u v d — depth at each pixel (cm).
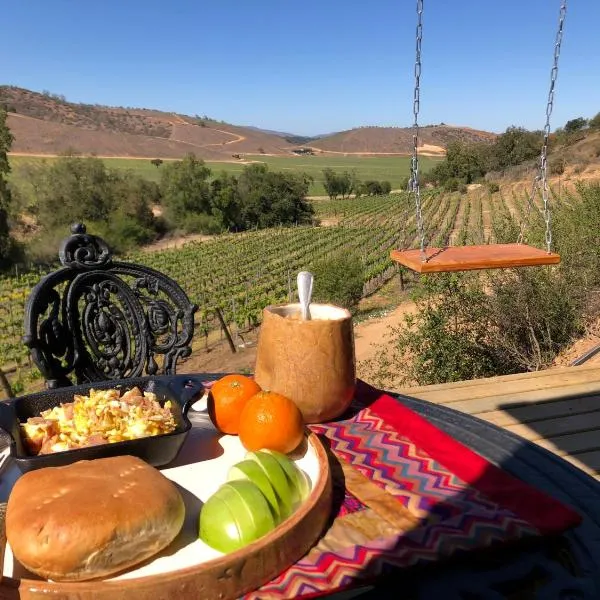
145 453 105
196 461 116
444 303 684
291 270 2930
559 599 84
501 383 333
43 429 110
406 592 86
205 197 5034
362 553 89
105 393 123
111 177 4734
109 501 79
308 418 136
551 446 262
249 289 2552
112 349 211
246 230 5091
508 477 113
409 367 723
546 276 631
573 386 326
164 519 82
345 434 133
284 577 83
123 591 72
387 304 1889
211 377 174
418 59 218
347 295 1798
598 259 644
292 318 135
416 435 131
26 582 72
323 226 5034
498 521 97
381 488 109
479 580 88
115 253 4078
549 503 102
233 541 85
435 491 108
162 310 220
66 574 75
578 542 97
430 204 4684
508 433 142
